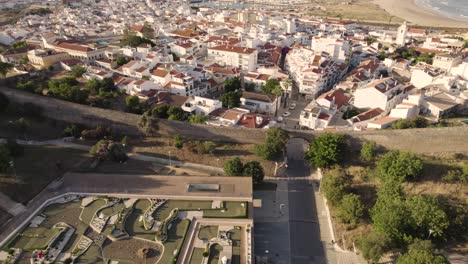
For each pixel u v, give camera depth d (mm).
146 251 76000
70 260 74188
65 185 97750
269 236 92375
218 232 82312
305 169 120562
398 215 80688
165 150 122875
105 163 114312
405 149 115875
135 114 134125
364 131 120625
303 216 99375
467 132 110812
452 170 101812
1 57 198375
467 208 86750
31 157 111938
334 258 85125
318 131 125125
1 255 75812
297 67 199000
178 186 97500
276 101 160125
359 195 98812
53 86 150750
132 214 87750
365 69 192250
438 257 67938
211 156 120188
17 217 86750
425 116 142625
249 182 99438
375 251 76562
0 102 137625
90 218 85875
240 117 139875
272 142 118188
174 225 84125
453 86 162500
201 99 153250
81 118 135125
